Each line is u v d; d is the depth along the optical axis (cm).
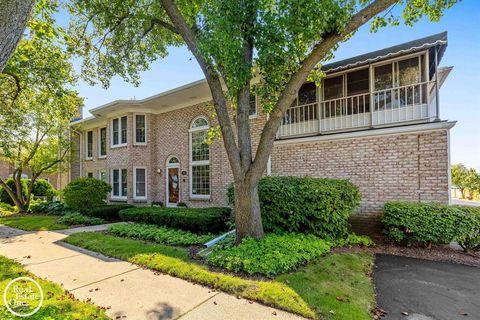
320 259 513
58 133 1415
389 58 784
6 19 243
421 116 759
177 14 568
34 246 661
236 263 455
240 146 568
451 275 460
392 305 352
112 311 331
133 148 1378
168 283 420
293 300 345
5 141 1214
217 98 565
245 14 508
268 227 653
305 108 991
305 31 478
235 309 333
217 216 783
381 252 596
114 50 800
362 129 830
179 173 1302
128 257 545
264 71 596
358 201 689
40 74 732
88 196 1118
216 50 483
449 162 671
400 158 734
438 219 591
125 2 703
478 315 327
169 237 684
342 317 310
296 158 927
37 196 1834
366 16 492
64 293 381
